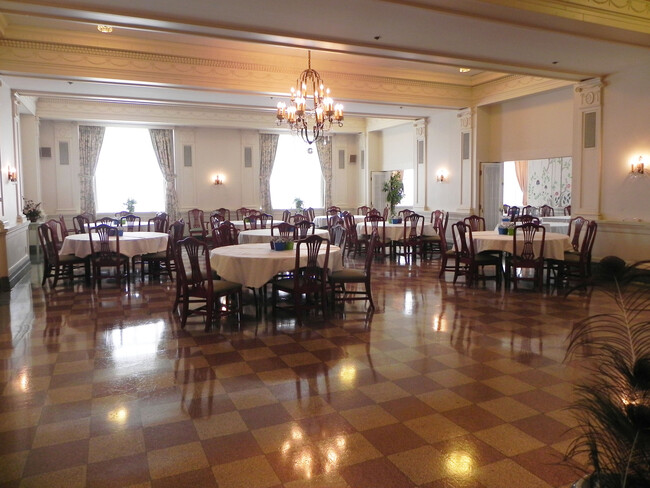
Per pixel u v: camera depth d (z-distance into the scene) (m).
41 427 2.78
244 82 8.09
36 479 2.28
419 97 9.65
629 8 5.18
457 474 2.30
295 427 2.76
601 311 5.29
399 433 2.69
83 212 11.88
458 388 3.29
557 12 4.80
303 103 6.71
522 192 14.61
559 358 3.85
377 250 9.83
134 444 2.59
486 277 6.73
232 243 7.40
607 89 7.25
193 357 3.93
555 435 2.66
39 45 6.88
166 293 6.38
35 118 10.60
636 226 6.90
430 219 11.31
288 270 4.97
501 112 9.97
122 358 3.91
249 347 4.18
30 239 9.59
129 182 12.55
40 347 4.18
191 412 2.96
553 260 6.81
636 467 1.35
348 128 14.09
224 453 2.50
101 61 7.21
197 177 12.88
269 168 13.62
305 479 2.27
